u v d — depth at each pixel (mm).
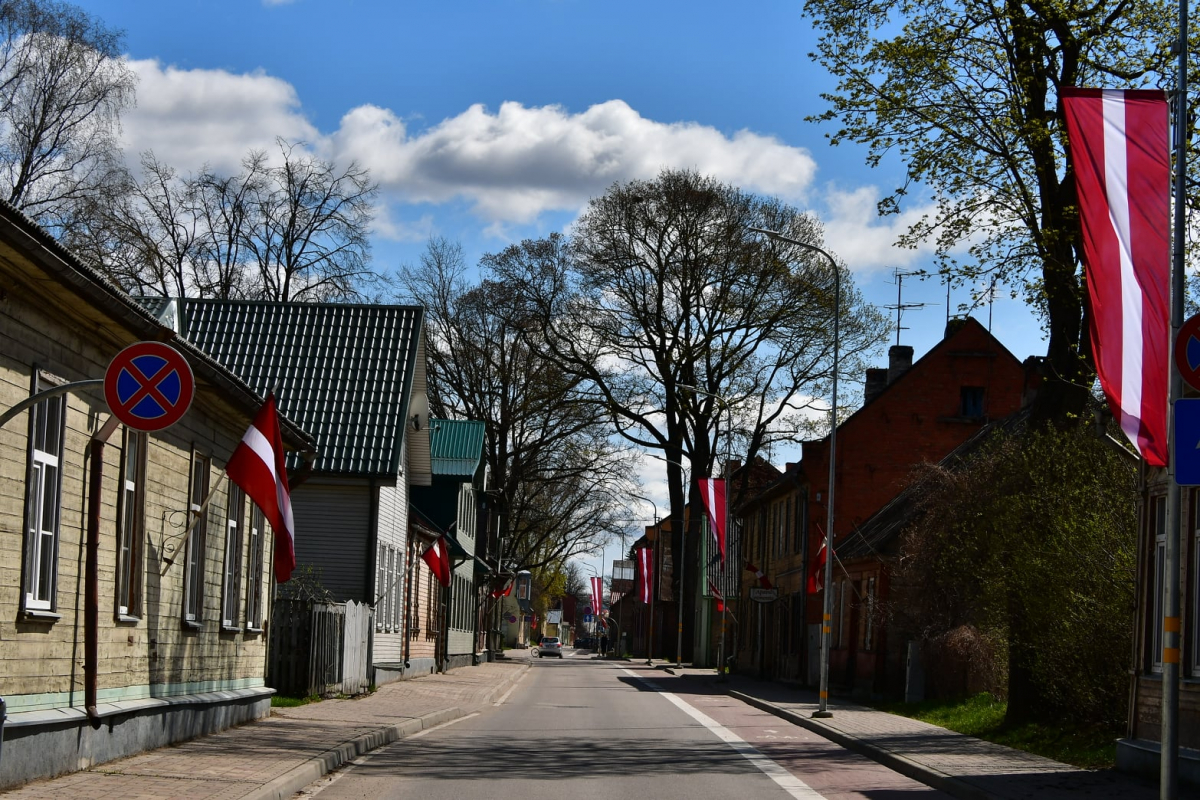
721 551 47125
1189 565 14586
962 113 22047
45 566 11922
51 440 12047
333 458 30641
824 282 48812
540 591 112875
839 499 42281
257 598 20469
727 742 20125
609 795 12977
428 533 39531
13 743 10898
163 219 43719
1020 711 20984
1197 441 10656
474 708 26922
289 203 44406
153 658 14977
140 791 11031
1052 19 20938
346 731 18266
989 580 22891
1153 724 15125
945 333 43594
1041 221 21438
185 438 16188
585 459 54656
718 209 49562
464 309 53688
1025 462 21281
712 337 50406
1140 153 12234
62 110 33031
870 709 28500
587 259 50906
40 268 10672
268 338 33594
